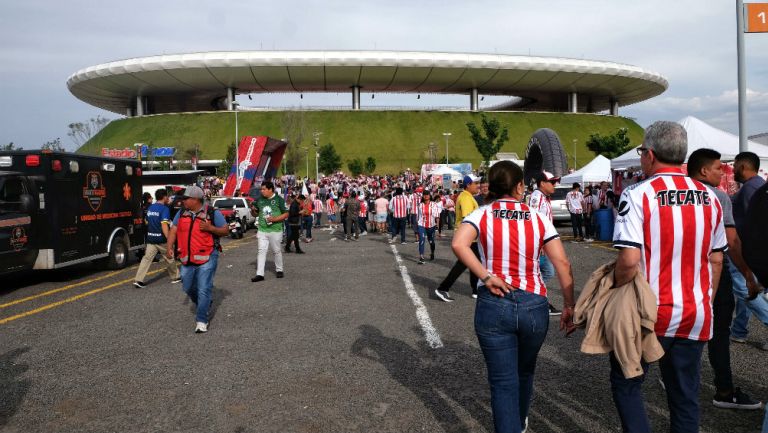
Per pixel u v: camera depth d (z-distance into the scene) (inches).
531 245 116.3
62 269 489.1
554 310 281.6
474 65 3949.3
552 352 206.8
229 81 4089.6
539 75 4126.5
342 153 3991.1
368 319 265.4
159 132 4077.3
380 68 3924.7
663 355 108.0
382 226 906.1
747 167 184.5
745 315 215.5
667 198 105.8
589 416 147.6
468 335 233.8
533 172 759.1
